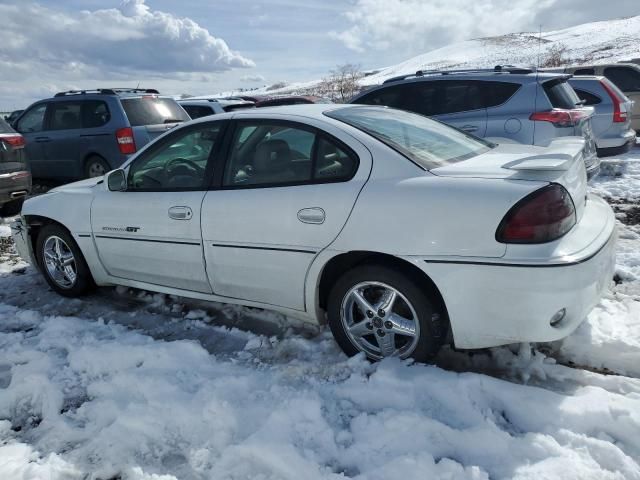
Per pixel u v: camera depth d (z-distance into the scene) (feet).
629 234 16.55
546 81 20.39
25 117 30.60
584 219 9.11
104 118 26.99
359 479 6.98
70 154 28.45
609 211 10.07
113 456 7.91
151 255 12.10
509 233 7.99
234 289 11.09
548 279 7.83
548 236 8.00
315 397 8.68
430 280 8.98
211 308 13.02
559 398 8.29
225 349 11.02
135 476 7.47
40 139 29.35
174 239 11.53
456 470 6.93
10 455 8.09
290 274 10.07
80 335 11.81
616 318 10.71
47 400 9.36
